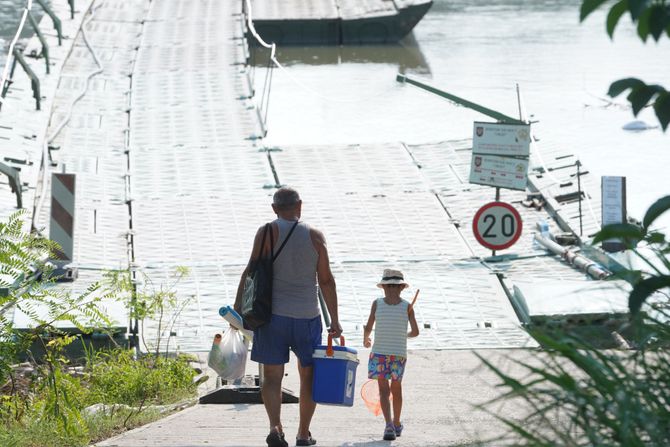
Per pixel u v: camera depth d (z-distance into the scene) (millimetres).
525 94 104688
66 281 50281
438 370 41062
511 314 49219
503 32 143000
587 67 116938
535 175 68688
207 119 82812
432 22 153875
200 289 51781
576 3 165625
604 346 10750
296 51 134875
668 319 10883
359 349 45812
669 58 120562
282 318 23625
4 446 23188
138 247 57406
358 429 29391
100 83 92625
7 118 76625
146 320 47250
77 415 25922
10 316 41125
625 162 81062
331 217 62750
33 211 60656
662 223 61344
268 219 62281
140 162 72250
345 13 140125
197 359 43219
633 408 9273
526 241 59406
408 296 51344
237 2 129750
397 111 98188
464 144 76000
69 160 71500
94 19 117438
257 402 34562
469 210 64188
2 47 98312
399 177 70000
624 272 10625
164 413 32562
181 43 108938
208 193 66312
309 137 88062
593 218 61281
